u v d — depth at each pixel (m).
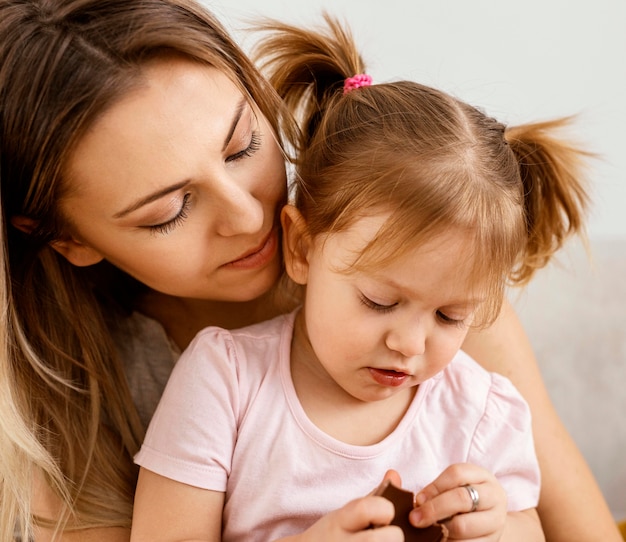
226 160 0.95
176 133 0.90
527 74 1.80
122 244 0.97
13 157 0.96
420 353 0.91
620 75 1.82
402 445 1.01
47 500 1.10
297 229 0.99
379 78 1.75
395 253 0.87
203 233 0.96
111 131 0.89
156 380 1.19
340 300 0.92
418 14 1.75
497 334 1.23
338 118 1.03
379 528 0.85
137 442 1.15
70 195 0.95
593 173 1.68
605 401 1.61
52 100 0.91
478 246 0.88
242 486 0.98
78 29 0.92
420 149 0.93
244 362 1.02
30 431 1.08
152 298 1.20
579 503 1.20
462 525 0.90
